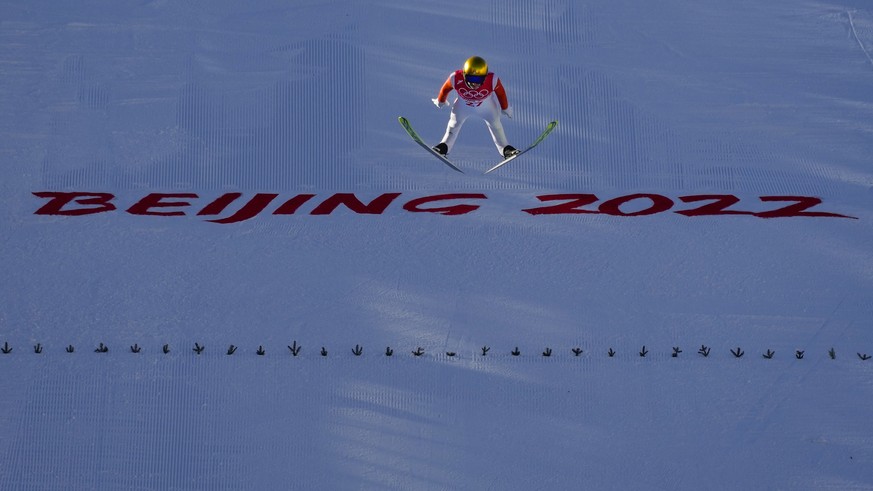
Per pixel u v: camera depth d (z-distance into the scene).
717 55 49.69
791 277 38.22
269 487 31.44
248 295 37.44
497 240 39.88
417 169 43.25
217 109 45.94
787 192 42.12
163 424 33.03
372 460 32.16
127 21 51.25
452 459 32.19
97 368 34.59
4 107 45.34
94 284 37.62
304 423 33.16
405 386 34.28
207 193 42.09
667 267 38.69
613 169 43.38
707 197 41.97
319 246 39.59
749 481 31.53
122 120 45.19
